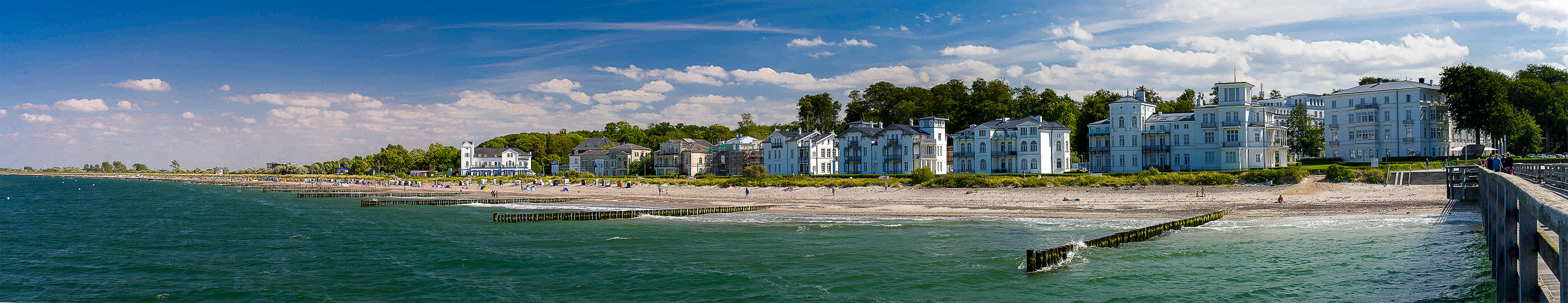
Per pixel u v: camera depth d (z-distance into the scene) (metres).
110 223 81.25
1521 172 39.50
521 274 43.91
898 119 169.50
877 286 38.03
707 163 168.25
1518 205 14.55
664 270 43.59
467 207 97.19
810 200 92.31
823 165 139.12
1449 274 34.84
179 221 82.94
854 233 57.47
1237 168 107.69
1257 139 107.62
